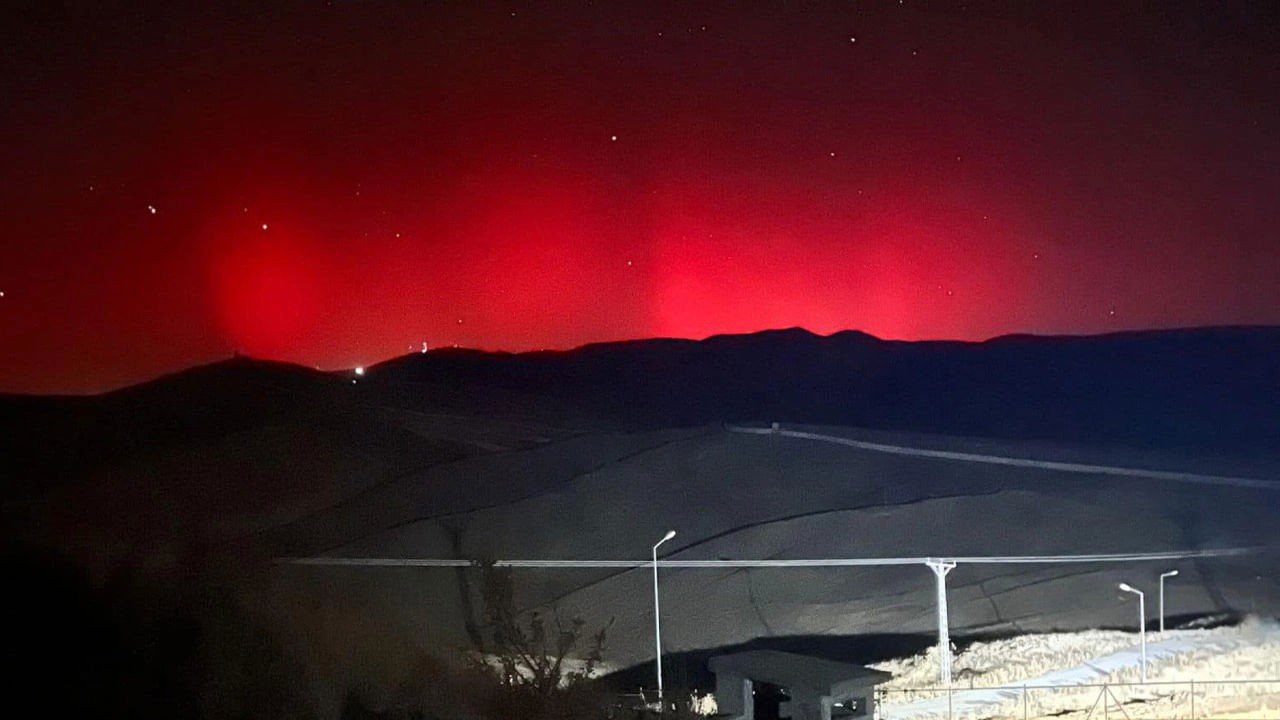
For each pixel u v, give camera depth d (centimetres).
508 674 1070
